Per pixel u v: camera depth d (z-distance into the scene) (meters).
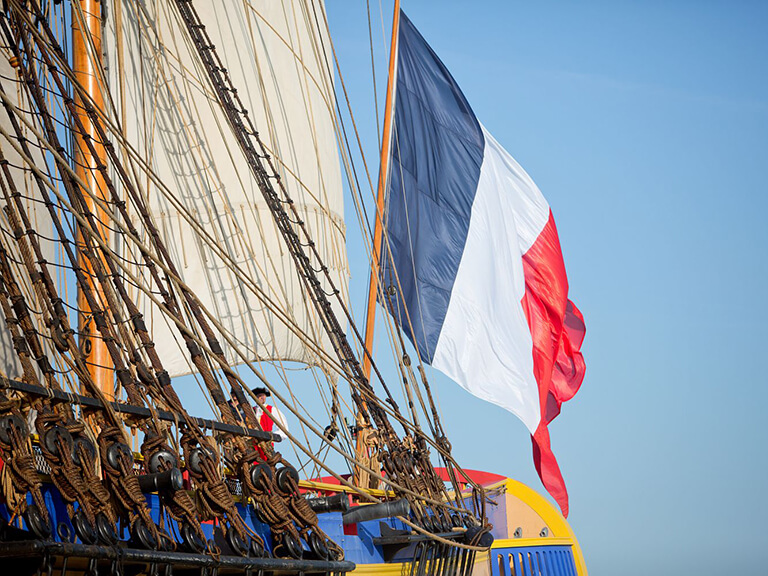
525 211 88.06
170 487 23.80
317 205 70.12
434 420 50.62
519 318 79.06
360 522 38.41
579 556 75.69
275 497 28.41
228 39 64.69
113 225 47.94
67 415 23.00
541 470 78.50
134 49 56.00
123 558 21.75
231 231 61.31
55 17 42.03
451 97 78.19
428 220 75.12
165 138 58.00
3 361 37.66
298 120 69.31
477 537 45.31
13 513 20.73
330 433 49.12
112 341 26.69
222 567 24.86
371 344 60.81
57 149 30.38
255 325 57.41
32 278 25.20
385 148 66.94
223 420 28.81
